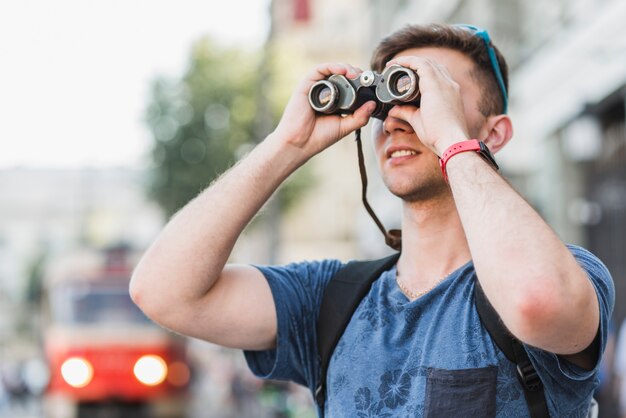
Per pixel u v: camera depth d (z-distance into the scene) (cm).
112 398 1285
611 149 967
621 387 664
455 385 204
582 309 189
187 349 1395
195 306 233
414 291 227
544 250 190
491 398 202
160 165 2259
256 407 1673
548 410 203
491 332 206
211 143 2248
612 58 880
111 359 1295
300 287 245
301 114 235
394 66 224
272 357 245
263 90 2255
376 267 235
